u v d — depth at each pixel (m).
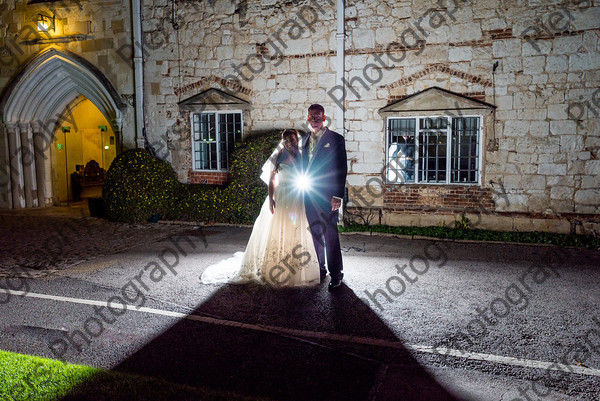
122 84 10.77
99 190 14.41
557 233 8.12
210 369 3.45
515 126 8.21
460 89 8.42
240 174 9.38
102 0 10.66
